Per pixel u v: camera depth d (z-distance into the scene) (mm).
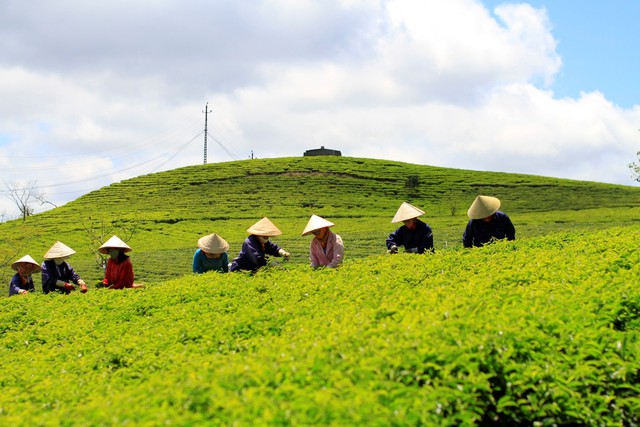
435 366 6621
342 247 16344
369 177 100125
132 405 6207
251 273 16641
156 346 10125
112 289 16969
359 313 9320
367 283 12797
